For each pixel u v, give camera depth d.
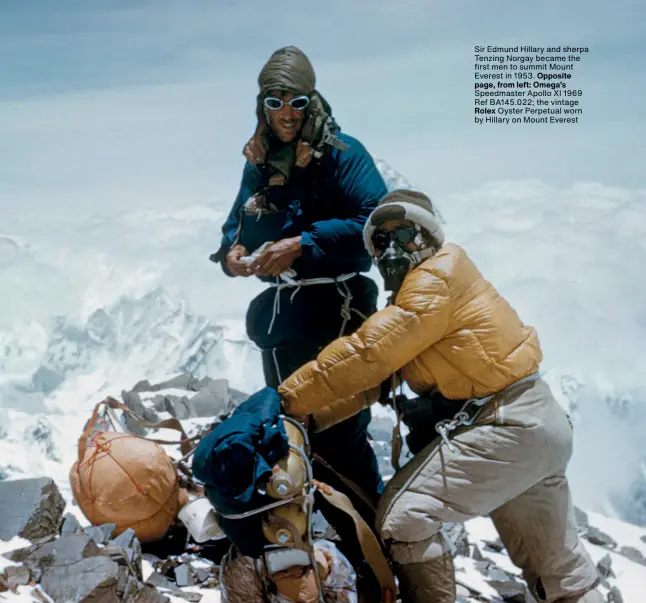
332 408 2.66
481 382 2.53
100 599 2.40
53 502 2.79
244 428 2.29
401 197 2.64
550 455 2.54
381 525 2.52
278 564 2.35
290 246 2.92
